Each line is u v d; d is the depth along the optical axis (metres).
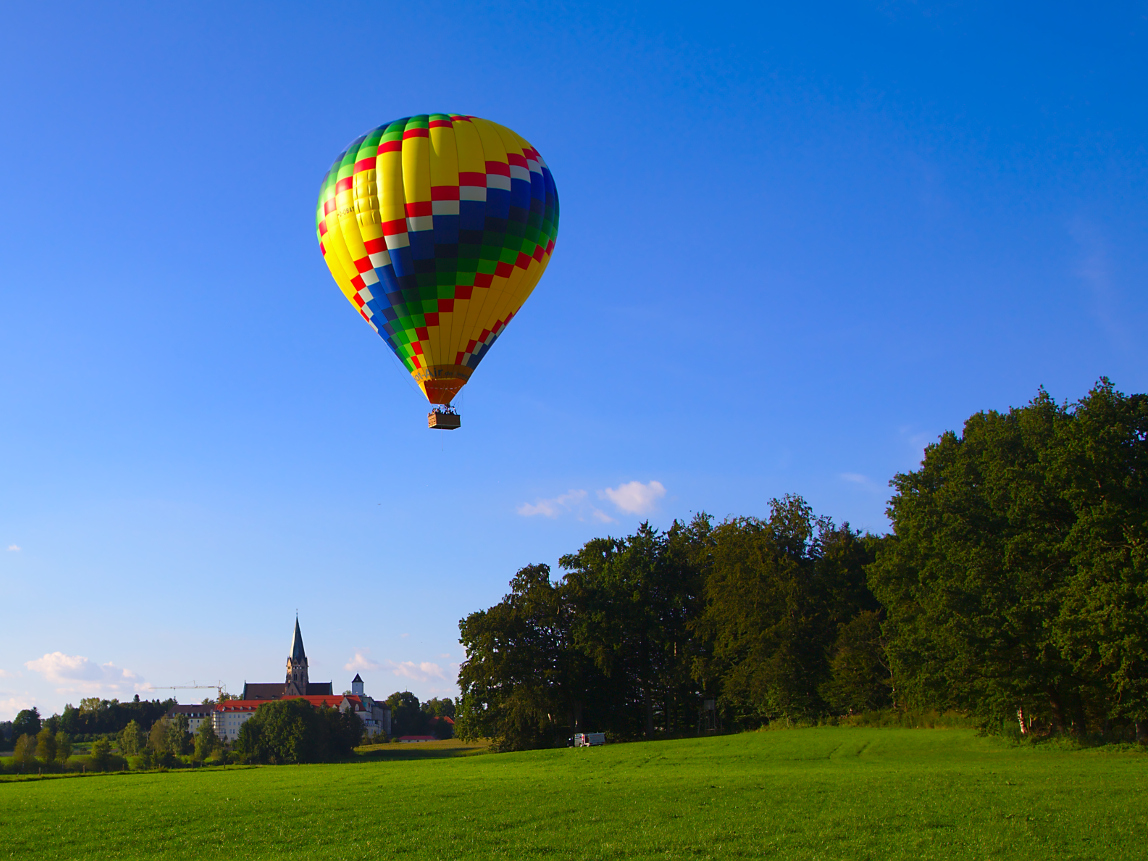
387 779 45.41
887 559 62.00
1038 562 50.22
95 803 34.66
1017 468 50.84
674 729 92.62
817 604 80.56
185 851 23.53
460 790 36.59
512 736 86.75
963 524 52.59
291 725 149.00
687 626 87.19
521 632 88.00
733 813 27.22
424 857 21.69
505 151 38.66
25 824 28.80
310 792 37.66
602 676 90.19
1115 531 46.75
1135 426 48.44
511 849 22.42
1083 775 34.69
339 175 38.91
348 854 22.36
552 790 35.38
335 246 39.06
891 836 22.78
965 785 32.19
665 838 23.23
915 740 58.34
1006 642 49.25
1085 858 19.97
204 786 42.88
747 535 82.62
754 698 79.69
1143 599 43.00
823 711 78.19
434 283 38.06
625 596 88.94
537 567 90.94
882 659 74.38
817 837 22.94
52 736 165.25
